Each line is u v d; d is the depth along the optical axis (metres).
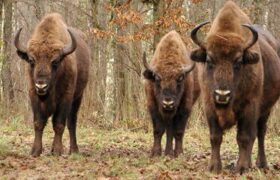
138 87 42.94
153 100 28.00
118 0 43.94
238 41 20.39
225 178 20.53
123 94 43.34
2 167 22.55
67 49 25.78
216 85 20.06
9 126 38.44
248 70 20.97
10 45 52.38
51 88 25.69
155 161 24.62
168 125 27.78
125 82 43.97
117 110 42.59
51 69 25.45
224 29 20.94
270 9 58.09
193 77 29.56
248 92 21.19
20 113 43.50
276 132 39.19
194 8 52.28
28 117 41.91
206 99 21.31
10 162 23.48
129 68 44.09
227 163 25.14
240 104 21.28
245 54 20.52
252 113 21.41
